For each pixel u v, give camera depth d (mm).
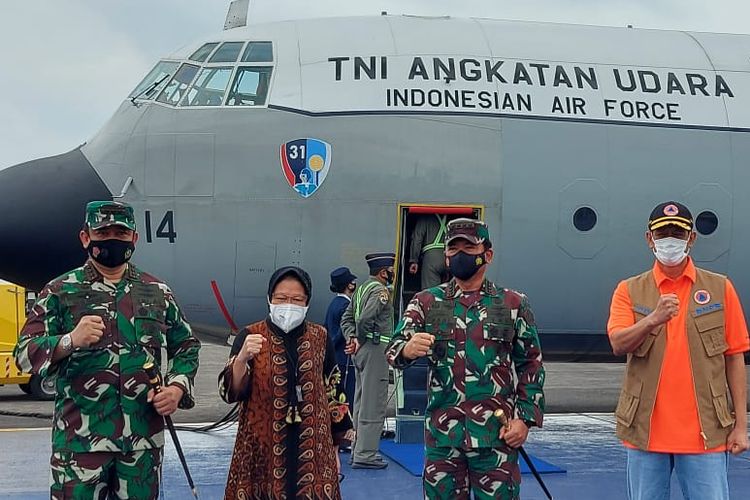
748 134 9852
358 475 7645
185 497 6898
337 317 8828
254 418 4469
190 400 4598
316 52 9656
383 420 7926
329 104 9312
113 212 4301
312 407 4492
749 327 10438
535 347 4496
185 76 9742
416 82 9445
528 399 4430
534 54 9836
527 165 9391
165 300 4559
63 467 4270
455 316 4434
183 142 9359
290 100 9344
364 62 9547
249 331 4551
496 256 9414
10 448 9164
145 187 9391
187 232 9289
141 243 9375
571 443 9523
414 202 9219
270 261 9258
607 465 8305
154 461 4434
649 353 4574
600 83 9758
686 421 4496
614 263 9617
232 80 9531
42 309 4305
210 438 9656
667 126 9719
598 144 9547
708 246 9836
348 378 9016
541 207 9398
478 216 9352
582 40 10180
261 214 9227
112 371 4297
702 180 9711
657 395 4543
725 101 9938
